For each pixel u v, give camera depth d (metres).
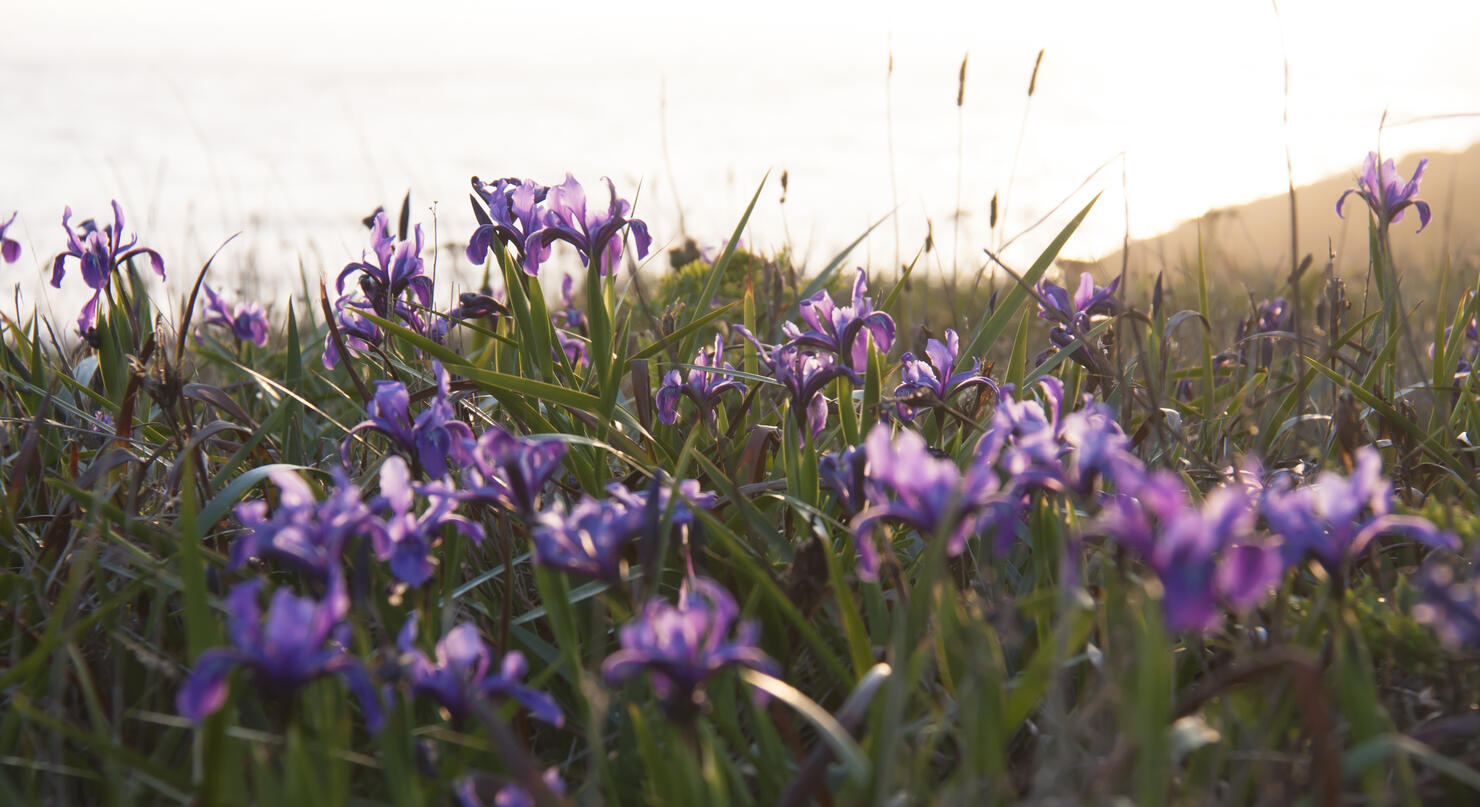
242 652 1.21
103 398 1.72
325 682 1.27
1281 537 1.30
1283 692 1.34
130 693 1.43
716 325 2.38
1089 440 1.28
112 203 1.76
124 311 1.79
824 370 1.60
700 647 1.24
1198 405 1.96
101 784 1.34
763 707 1.31
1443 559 1.44
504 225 1.70
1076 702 1.39
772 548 1.53
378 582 1.47
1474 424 1.68
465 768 1.30
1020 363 1.71
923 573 1.38
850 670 1.44
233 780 1.26
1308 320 2.35
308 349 2.23
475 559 1.59
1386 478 1.64
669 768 1.27
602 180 1.68
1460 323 1.80
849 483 1.42
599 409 1.64
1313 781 1.24
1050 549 1.44
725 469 1.64
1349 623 1.28
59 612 1.33
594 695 1.26
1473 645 1.27
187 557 1.29
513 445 1.36
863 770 1.22
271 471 1.49
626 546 1.45
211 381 2.48
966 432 1.70
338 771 1.24
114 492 1.59
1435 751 1.31
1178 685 1.43
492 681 1.27
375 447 1.73
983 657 1.25
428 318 1.77
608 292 1.72
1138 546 1.21
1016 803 1.27
